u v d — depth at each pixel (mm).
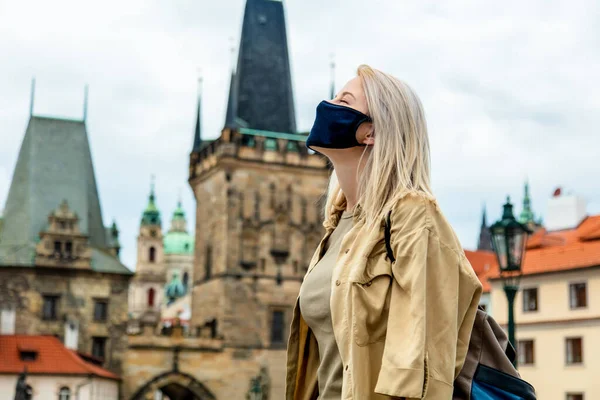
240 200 107938
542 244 68188
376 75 4359
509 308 20688
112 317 98688
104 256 101000
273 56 115375
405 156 4164
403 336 3756
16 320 95000
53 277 97250
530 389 4086
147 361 99625
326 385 4289
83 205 103562
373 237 4012
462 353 3926
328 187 5000
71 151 107125
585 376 61719
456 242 3975
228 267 105938
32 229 99688
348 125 4297
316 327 4402
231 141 108000
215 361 102750
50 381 83812
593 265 62094
